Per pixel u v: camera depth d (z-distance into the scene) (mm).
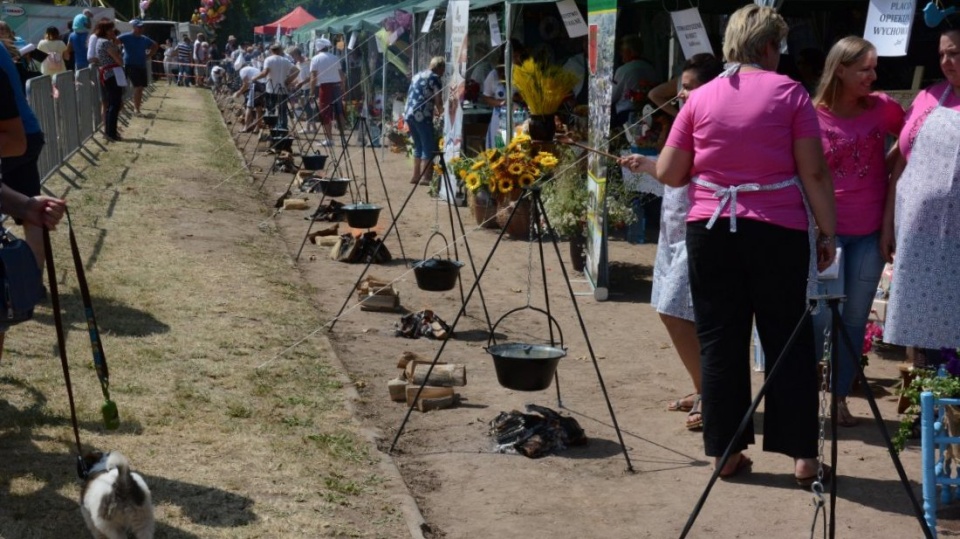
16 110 4887
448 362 6703
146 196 12203
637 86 10672
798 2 10195
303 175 14500
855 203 5289
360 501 4363
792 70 10039
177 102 29188
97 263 8492
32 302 4020
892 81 9695
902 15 5562
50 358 5848
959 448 4285
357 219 9703
